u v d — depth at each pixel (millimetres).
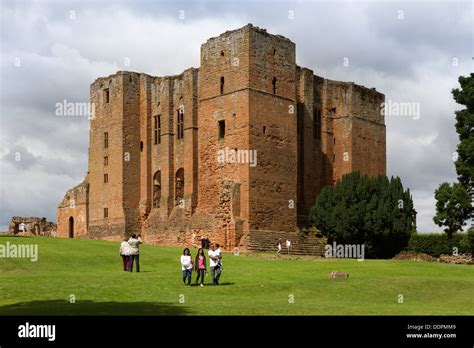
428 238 77812
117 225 84438
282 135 73438
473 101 73125
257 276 45375
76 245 60812
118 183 85250
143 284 38812
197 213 75062
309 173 81750
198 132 76500
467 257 69250
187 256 40156
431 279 42469
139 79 87625
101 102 89062
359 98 87188
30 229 107688
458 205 71312
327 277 44594
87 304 31109
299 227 77125
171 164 83188
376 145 89125
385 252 72438
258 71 71812
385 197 72188
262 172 71000
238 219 69250
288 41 75562
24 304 31125
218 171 73062
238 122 71250
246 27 71375
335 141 86250
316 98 84875
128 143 85875
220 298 34750
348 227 70438
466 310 33156
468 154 71812
